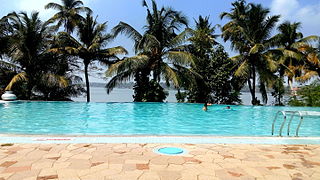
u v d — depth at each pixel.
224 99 18.28
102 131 7.43
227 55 18.55
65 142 4.38
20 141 4.37
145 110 12.91
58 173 2.95
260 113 12.66
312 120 10.42
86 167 3.18
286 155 3.98
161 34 17.91
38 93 17.61
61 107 12.84
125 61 15.87
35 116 9.85
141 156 3.72
